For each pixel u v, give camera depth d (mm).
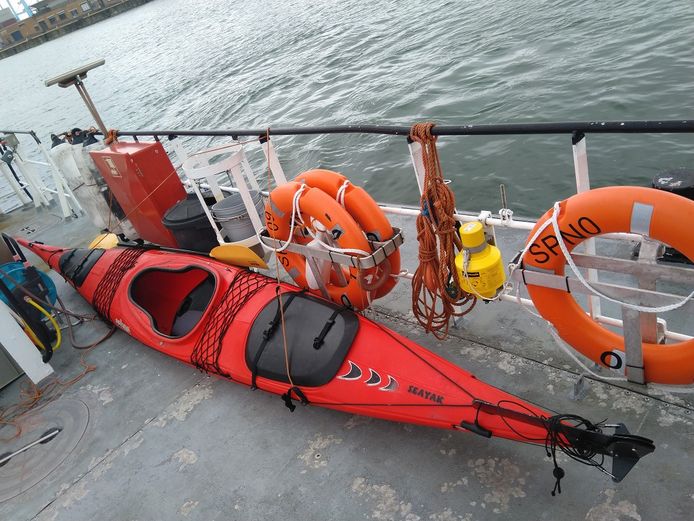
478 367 2891
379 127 2758
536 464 2324
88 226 6863
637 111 7266
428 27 16078
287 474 2646
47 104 31281
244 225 4199
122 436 3207
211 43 30312
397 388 2492
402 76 12352
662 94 7410
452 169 7523
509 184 6855
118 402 3502
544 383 2686
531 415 2170
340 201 2871
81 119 22297
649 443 1753
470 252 2383
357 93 12414
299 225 3090
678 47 8453
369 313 3541
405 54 14203
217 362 3188
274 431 2924
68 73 4605
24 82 48500
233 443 2928
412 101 10523
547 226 2139
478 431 2225
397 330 3350
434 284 2676
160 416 3277
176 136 4633
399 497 2365
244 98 15852
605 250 3361
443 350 3074
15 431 3498
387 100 11117
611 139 6797
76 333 4402
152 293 4426
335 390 2652
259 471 2713
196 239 4555
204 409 3232
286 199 2975
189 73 23500
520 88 9195
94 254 4754
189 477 2797
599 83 8289
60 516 2803
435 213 2555
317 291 3219
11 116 31328
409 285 3721
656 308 2002
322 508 2430
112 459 3059
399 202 7699
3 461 3268
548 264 2223
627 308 2129
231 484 2688
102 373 3834
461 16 15758
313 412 2961
